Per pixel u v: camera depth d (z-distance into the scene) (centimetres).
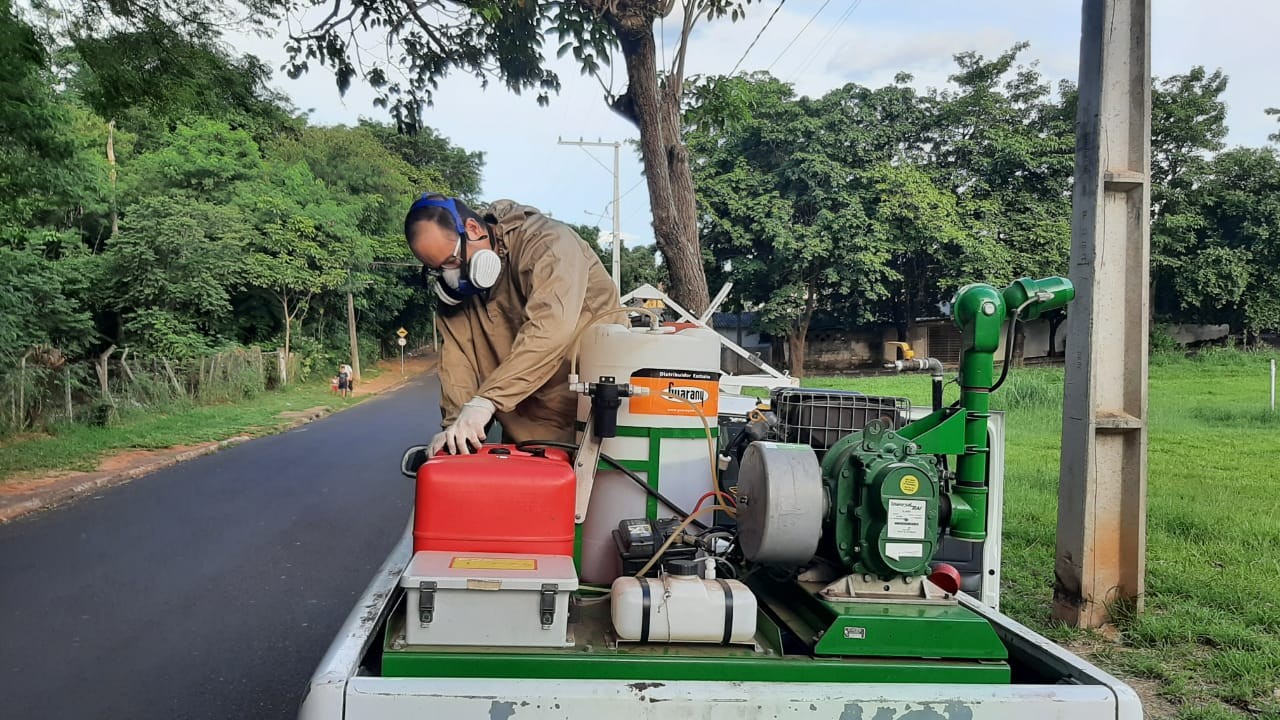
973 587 383
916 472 207
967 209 3256
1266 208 3384
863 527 209
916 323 3709
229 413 1973
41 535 806
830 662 192
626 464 256
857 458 212
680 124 971
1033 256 3183
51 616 565
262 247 2895
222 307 2588
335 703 174
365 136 4244
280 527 839
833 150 3212
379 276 3888
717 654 194
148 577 662
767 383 549
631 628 195
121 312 2497
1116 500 516
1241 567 621
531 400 280
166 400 1973
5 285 1627
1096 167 503
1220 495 891
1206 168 3503
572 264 256
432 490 205
